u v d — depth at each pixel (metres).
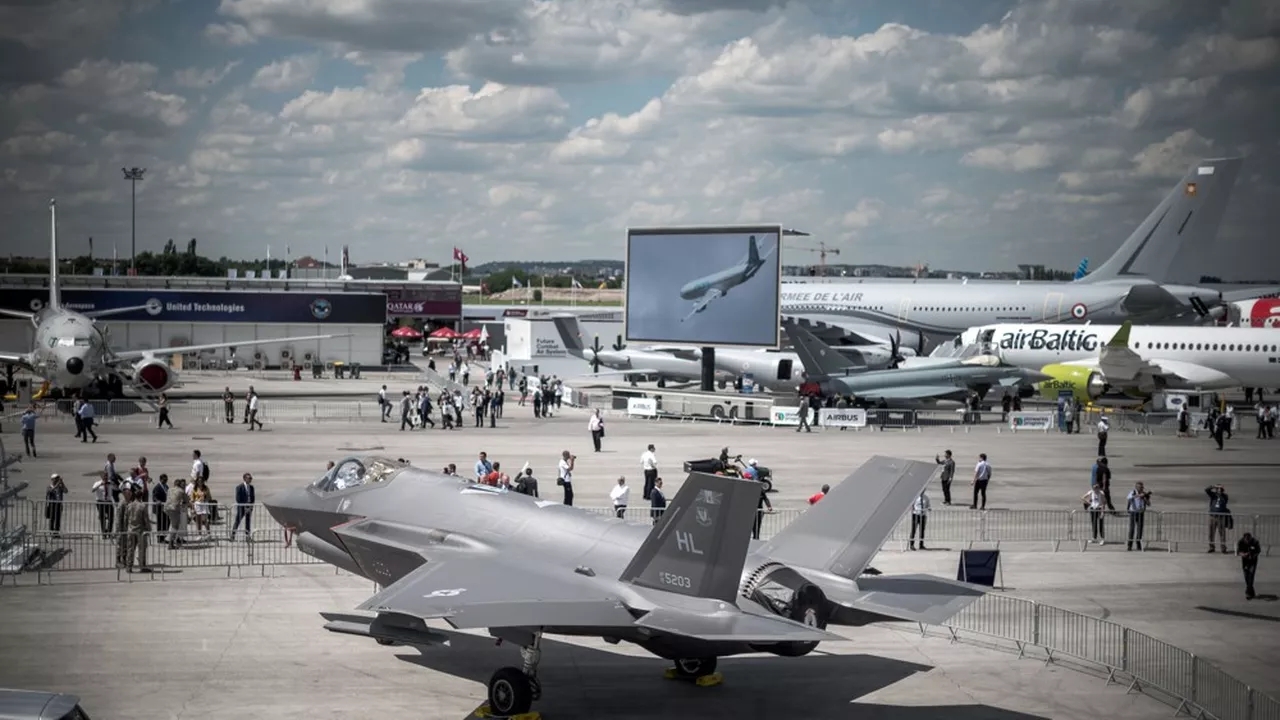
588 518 18.58
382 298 86.31
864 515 16.94
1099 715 16.66
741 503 15.12
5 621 20.30
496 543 18.20
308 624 20.52
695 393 59.69
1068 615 22.17
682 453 44.69
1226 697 17.47
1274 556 28.03
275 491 33.97
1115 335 57.75
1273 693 17.75
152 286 87.44
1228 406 68.06
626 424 55.38
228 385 71.19
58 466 38.09
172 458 40.56
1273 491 38.25
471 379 80.81
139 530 23.78
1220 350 61.97
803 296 84.00
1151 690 17.83
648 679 18.06
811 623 15.55
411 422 51.44
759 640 13.96
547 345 79.31
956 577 24.81
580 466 40.84
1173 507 35.12
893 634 20.92
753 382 66.06
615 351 74.12
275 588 22.92
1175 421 57.47
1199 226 80.00
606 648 19.72
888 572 25.42
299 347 85.19
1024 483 39.09
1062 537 29.88
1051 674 18.62
